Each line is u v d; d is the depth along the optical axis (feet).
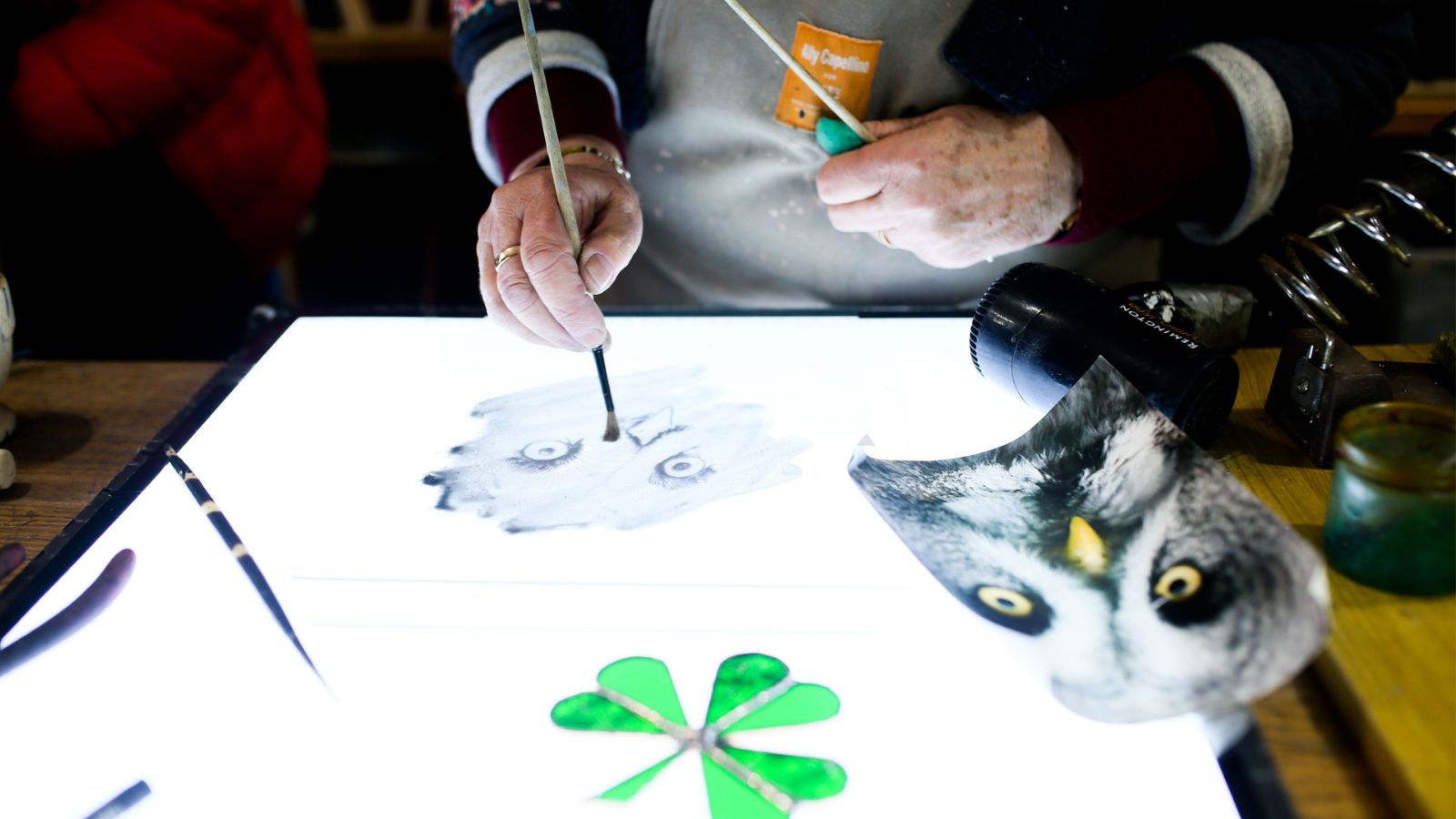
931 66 3.36
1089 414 2.68
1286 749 2.28
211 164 4.69
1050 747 2.31
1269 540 2.34
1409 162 3.00
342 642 2.50
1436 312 4.74
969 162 3.14
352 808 2.26
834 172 3.15
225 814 2.26
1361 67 3.33
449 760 2.31
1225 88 3.20
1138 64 3.24
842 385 3.09
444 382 3.16
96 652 2.48
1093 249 3.66
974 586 2.47
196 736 2.36
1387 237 2.93
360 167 7.87
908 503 2.64
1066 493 2.61
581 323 2.84
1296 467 2.77
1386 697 2.28
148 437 3.09
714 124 3.55
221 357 5.24
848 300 3.77
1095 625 2.38
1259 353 3.15
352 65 7.66
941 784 2.26
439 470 2.88
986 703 2.37
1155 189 3.19
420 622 2.53
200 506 2.77
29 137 4.36
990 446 2.87
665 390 3.10
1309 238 2.95
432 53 7.56
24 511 2.85
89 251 4.70
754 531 2.69
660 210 3.81
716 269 3.83
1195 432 2.73
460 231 7.82
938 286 3.70
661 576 2.60
